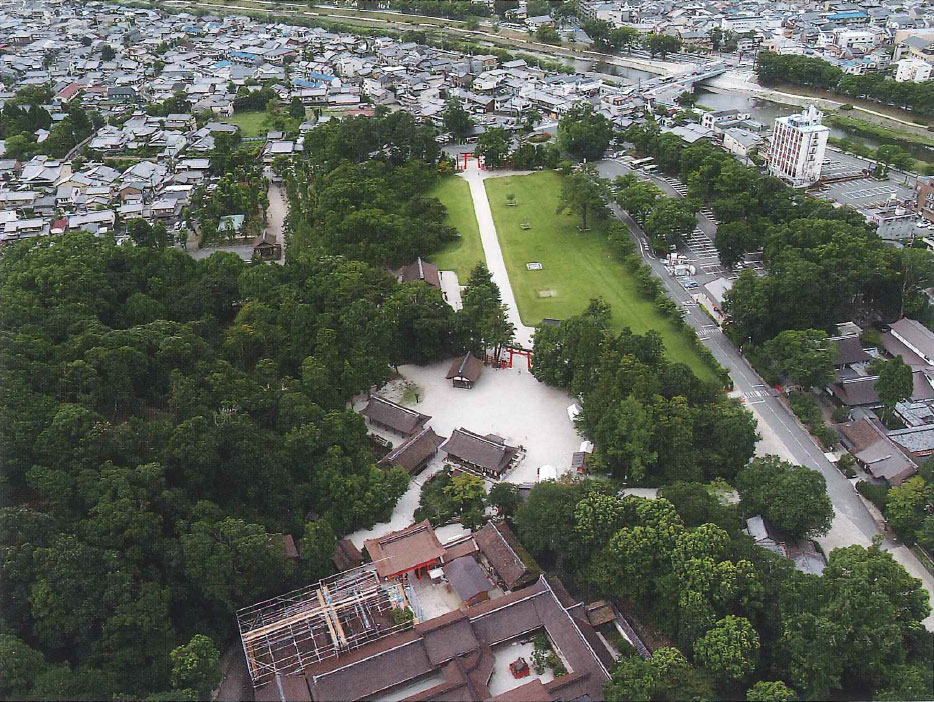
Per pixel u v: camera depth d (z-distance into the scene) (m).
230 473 135.38
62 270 185.62
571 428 169.50
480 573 130.38
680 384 163.25
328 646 118.12
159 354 162.75
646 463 149.50
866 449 156.62
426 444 160.75
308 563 128.25
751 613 116.25
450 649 116.56
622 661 114.31
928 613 113.56
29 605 110.06
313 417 152.00
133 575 115.00
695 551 117.94
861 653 107.50
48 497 123.31
